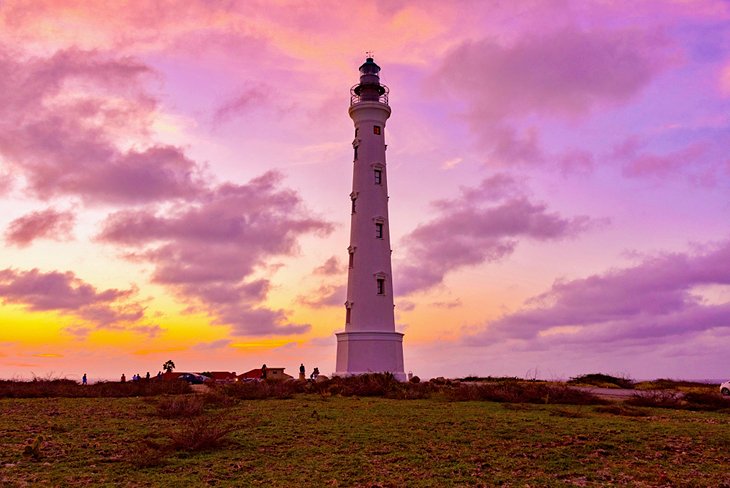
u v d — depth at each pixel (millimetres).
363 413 25531
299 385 42219
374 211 58719
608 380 51938
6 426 21062
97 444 18172
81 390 36812
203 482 14422
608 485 14641
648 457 17219
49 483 13984
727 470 15906
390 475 15375
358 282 57125
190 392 38375
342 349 56125
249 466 16047
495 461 16766
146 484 14188
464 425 22000
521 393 32844
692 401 30547
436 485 14531
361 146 60406
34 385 38719
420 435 20156
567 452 17750
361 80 61844
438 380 55375
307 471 15641
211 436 18188
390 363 55344
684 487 14508
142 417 24016
